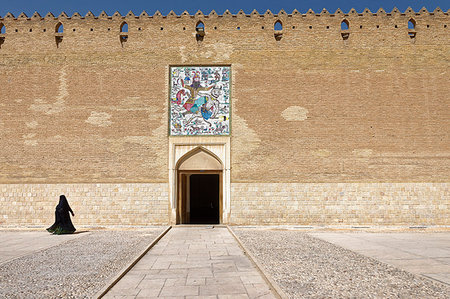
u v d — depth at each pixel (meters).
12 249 8.89
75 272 6.37
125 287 5.48
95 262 7.20
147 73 14.23
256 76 14.20
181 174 14.09
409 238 10.59
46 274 6.24
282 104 14.05
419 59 14.30
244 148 13.84
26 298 4.90
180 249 8.83
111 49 14.36
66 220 11.96
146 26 14.50
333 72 14.22
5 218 13.61
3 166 13.82
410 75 14.20
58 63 14.29
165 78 14.20
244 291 5.25
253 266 6.89
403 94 14.10
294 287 5.27
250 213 13.60
